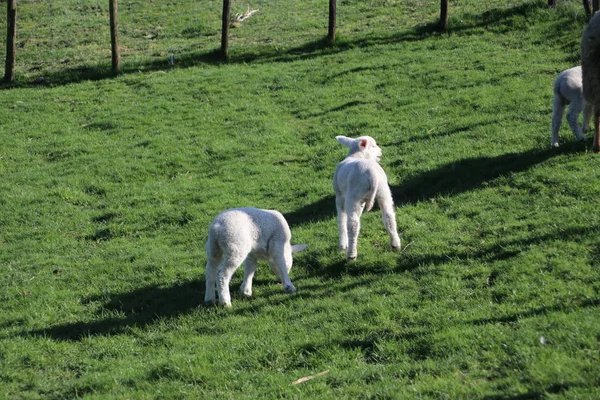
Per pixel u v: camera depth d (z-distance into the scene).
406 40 25.61
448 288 9.34
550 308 8.23
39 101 23.98
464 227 11.48
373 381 7.36
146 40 31.62
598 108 12.76
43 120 22.14
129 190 16.28
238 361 8.21
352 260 10.87
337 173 10.93
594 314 7.78
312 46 26.69
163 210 14.81
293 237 12.31
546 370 6.76
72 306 10.73
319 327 8.83
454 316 8.50
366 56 24.55
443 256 10.52
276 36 29.12
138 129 20.52
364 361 7.92
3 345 9.39
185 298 10.60
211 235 9.77
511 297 8.74
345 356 8.01
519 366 7.04
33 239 14.21
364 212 13.08
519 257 9.85
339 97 21.05
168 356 8.60
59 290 11.41
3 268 12.77
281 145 18.03
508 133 15.62
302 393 7.23
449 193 13.12
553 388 6.51
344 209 10.98
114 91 24.34
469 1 29.81
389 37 26.23
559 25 23.72
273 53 26.64
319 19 30.91
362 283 10.14
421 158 15.27
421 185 13.89
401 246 11.16
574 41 22.08
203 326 9.39
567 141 14.21
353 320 8.83
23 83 26.58
